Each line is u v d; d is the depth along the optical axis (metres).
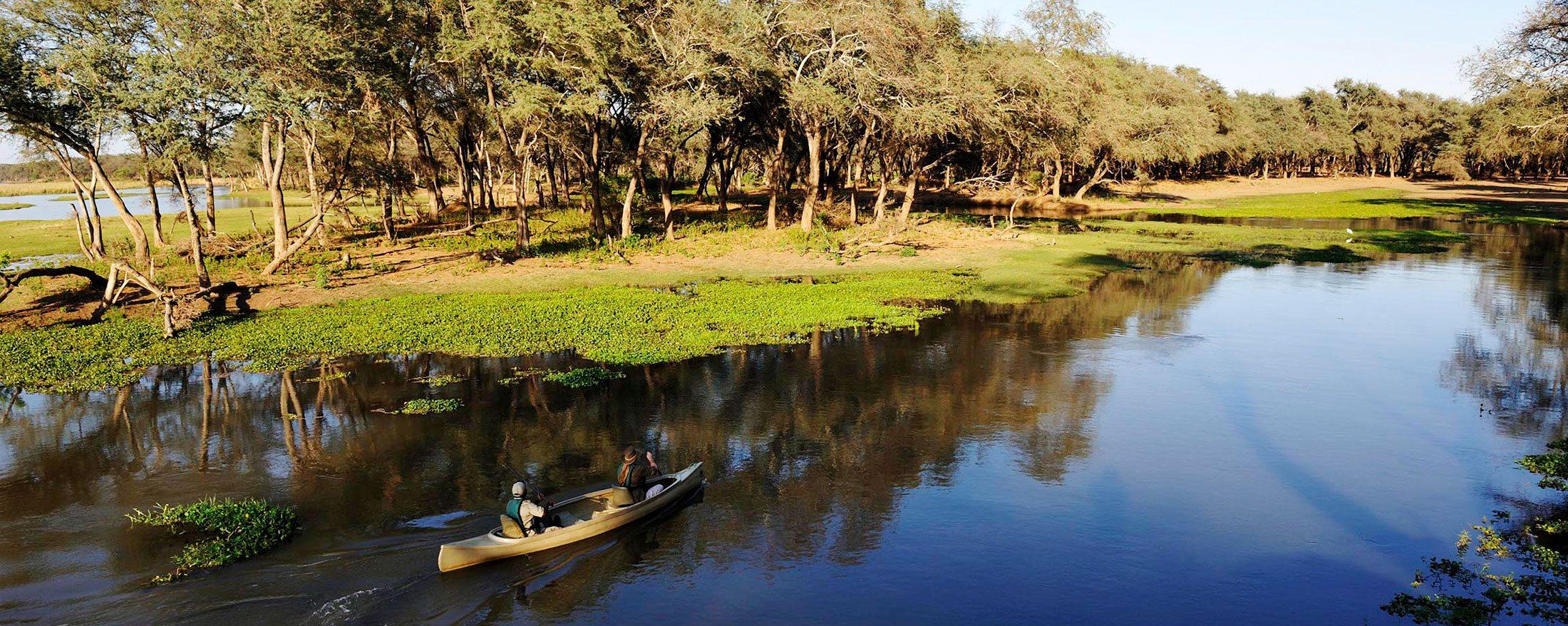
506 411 16.36
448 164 75.56
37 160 29.55
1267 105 116.38
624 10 33.19
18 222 57.47
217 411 16.33
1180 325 24.50
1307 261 38.31
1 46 22.47
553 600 9.55
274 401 16.92
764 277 32.75
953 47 40.53
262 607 9.18
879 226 44.53
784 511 11.98
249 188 103.94
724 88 36.03
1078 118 44.75
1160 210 70.06
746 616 9.25
